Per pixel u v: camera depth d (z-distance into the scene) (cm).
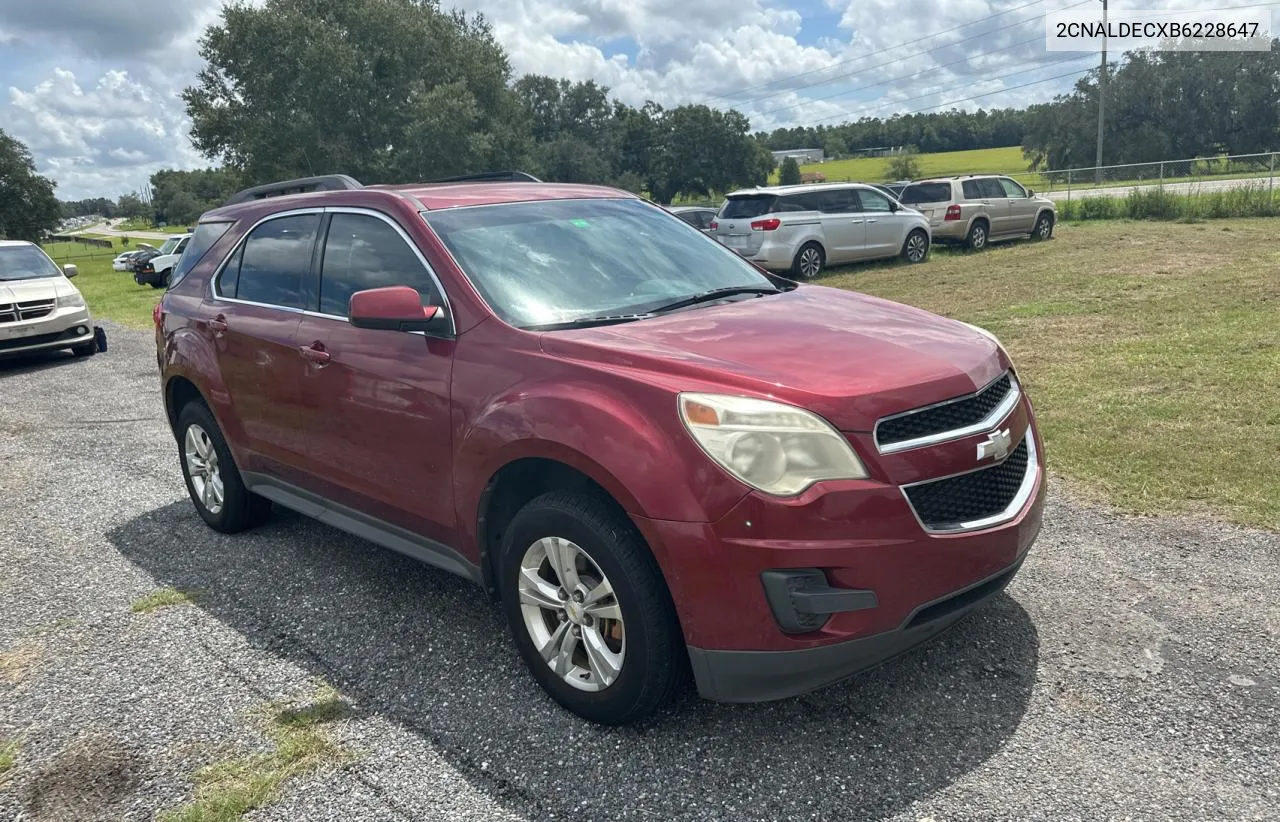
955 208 1839
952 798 247
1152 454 516
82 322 1229
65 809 262
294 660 347
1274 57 7106
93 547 485
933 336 311
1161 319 928
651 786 260
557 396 279
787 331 305
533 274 345
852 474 248
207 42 5031
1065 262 1509
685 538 249
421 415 329
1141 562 388
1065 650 322
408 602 395
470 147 4944
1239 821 232
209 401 456
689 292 364
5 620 397
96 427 795
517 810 252
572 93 8950
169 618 390
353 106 5125
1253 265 1268
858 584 248
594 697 286
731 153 9106
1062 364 761
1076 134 7712
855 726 284
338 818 252
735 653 253
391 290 314
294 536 486
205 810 257
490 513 321
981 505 274
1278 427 546
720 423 250
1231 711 280
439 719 301
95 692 329
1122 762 258
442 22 5453
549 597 294
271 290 426
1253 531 411
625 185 8669
